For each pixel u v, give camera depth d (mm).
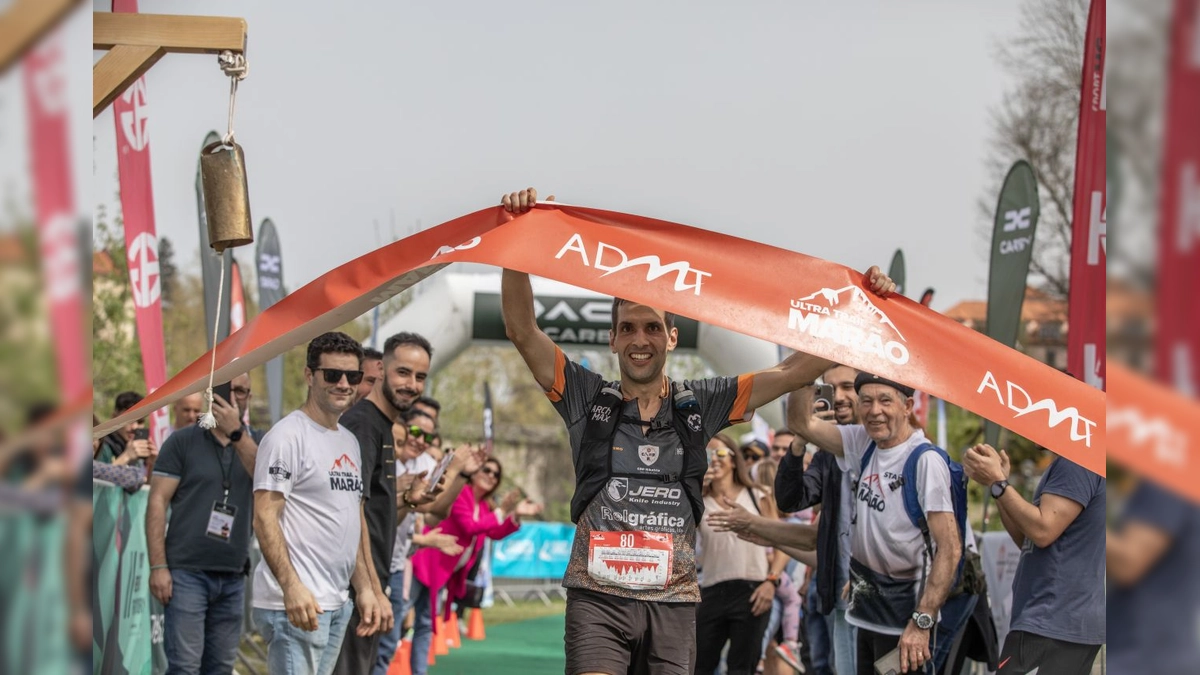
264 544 4672
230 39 3633
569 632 3754
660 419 3799
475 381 34531
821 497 5801
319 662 4918
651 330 3756
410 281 3814
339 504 4895
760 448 9602
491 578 19609
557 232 3664
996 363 3564
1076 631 4445
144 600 6484
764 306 3576
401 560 7520
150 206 8281
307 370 4992
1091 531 4453
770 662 8227
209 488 5867
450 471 6695
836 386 6621
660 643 3727
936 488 4938
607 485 3754
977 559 5203
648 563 3707
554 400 3865
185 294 18234
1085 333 7797
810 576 7246
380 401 5504
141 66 3633
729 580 7145
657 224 3699
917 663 4770
